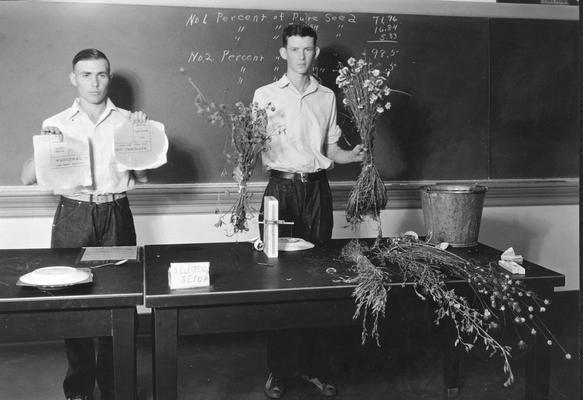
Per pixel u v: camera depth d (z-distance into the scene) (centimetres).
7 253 263
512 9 402
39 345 358
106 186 310
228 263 250
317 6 377
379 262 251
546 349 235
